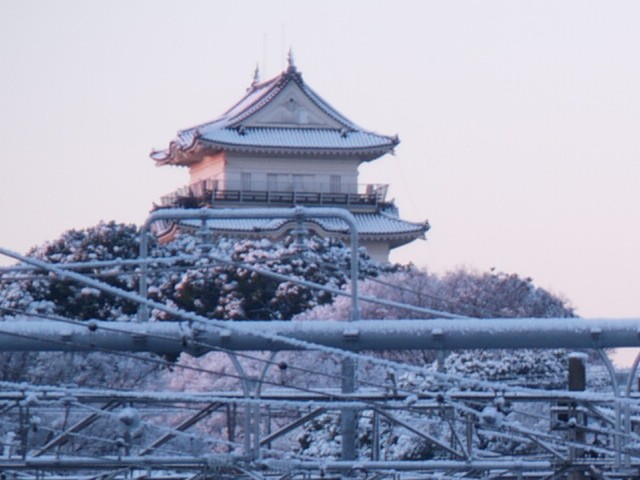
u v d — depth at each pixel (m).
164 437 38.94
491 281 124.81
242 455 36.34
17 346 35.78
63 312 121.44
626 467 37.34
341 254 145.12
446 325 36.12
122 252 134.12
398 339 36.16
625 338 36.06
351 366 36.44
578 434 38.88
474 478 41.50
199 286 131.12
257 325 35.91
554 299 125.81
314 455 62.44
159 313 128.75
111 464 36.34
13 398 36.47
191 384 97.50
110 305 124.19
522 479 41.97
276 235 195.75
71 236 135.25
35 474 40.22
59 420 47.94
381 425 54.97
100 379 77.88
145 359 35.16
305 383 90.62
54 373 74.94
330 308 127.19
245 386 36.16
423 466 37.72
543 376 78.12
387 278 136.50
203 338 35.94
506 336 36.03
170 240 198.50
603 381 78.56
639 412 43.41
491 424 36.56
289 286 132.75
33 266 33.47
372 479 39.56
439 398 36.78
